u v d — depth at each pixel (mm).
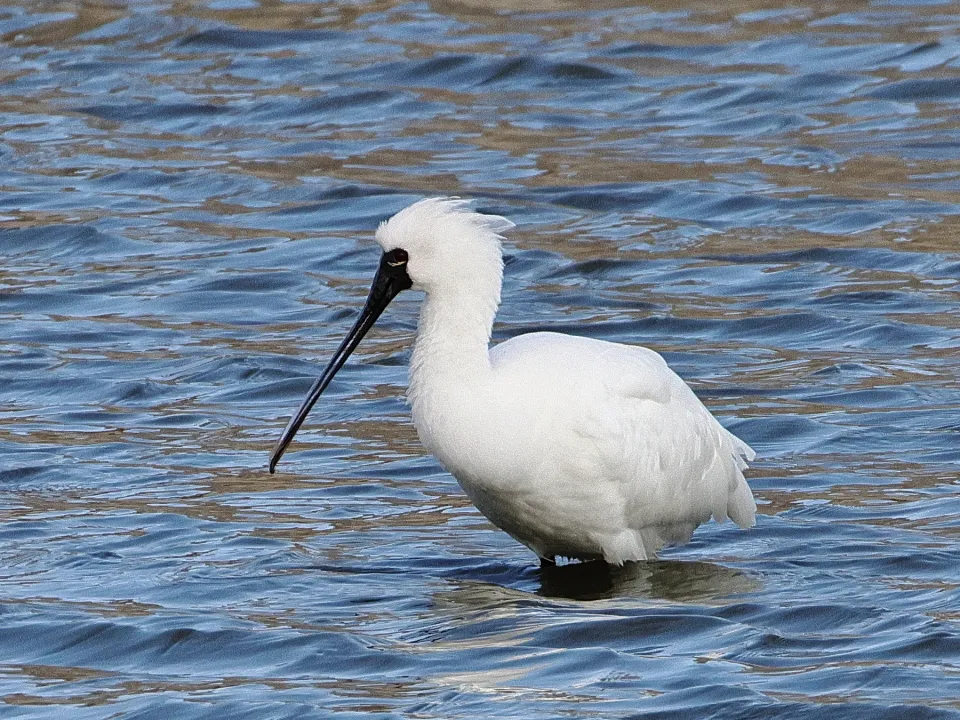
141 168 25391
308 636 10648
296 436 15484
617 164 25031
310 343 18547
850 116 26984
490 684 9797
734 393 16500
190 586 11750
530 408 11555
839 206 22844
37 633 10836
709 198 23359
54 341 18672
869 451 14688
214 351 18172
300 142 26609
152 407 16469
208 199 24203
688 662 10062
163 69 30375
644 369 12141
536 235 22281
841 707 9250
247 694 9750
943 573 11703
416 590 11750
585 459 11664
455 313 11680
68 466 14641
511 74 29484
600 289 20219
